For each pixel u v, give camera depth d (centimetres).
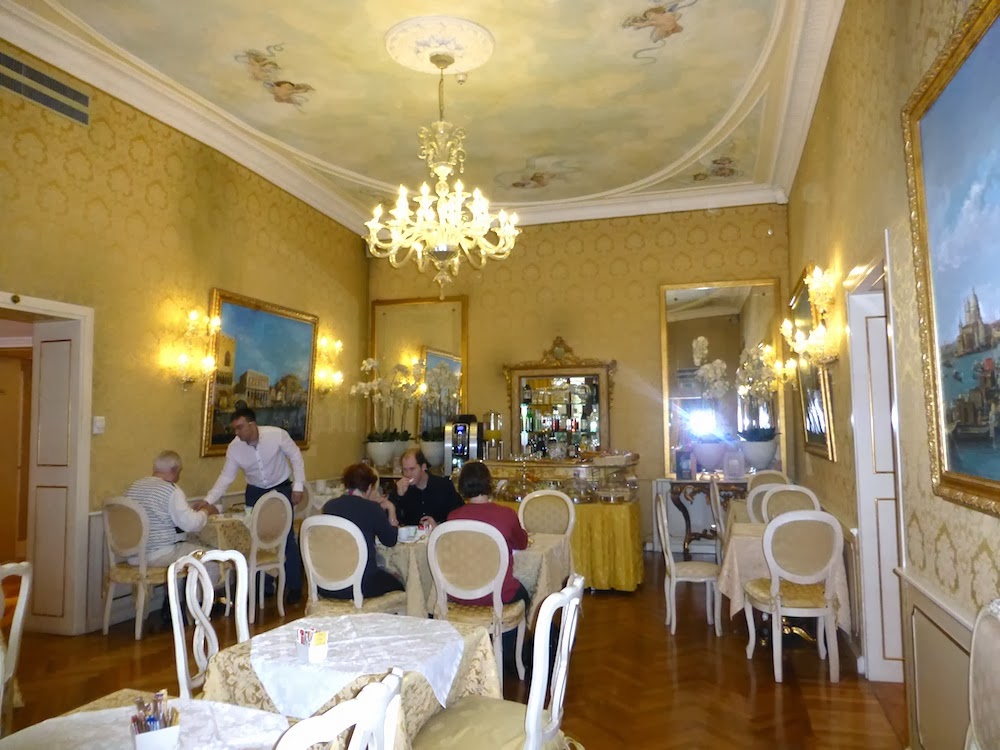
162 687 418
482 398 930
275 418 762
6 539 861
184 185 638
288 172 771
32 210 496
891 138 324
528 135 687
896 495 339
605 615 584
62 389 534
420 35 507
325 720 129
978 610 234
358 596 415
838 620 434
